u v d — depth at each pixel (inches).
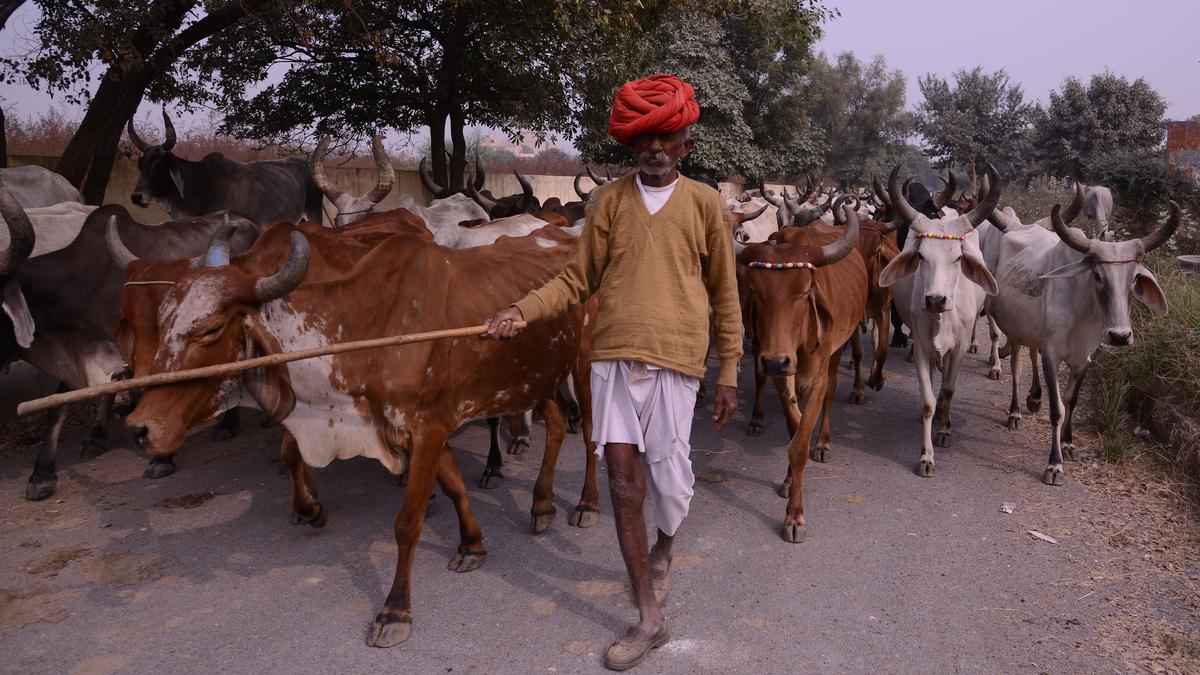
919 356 206.8
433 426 133.4
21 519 177.2
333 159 754.8
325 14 467.5
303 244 120.5
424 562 155.9
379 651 126.0
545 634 130.4
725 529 170.6
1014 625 132.6
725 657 124.0
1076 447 220.1
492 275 146.5
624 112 109.5
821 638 129.1
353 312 133.8
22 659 124.0
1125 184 484.1
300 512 167.0
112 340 206.5
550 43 487.8
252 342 125.6
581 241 120.5
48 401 99.4
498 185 781.9
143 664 122.7
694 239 114.4
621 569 152.5
